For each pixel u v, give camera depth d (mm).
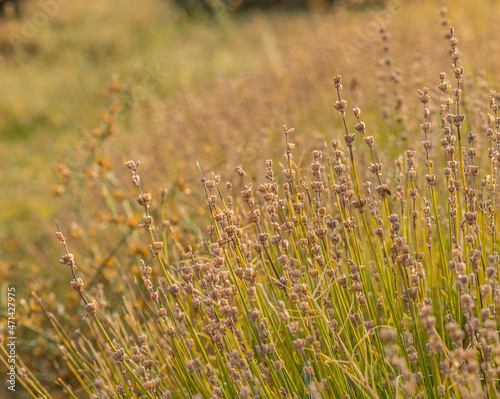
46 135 8172
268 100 4918
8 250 4969
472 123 2998
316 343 1667
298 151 3625
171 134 4734
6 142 8344
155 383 1767
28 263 4656
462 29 4973
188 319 1895
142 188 3990
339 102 1727
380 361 1747
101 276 3441
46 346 3264
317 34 6949
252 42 9766
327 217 2129
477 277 1716
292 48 6629
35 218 5395
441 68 4102
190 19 12242
